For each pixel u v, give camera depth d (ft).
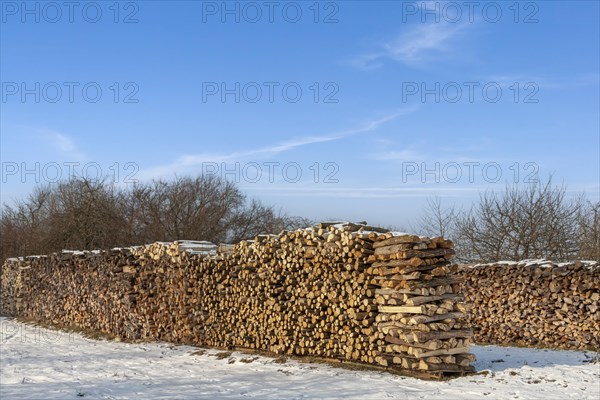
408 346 36.04
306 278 43.32
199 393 35.27
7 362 51.49
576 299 54.39
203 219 142.41
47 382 41.39
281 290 45.32
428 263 36.37
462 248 101.19
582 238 91.76
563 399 30.01
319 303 41.68
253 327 47.75
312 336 42.63
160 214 142.72
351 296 39.40
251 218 153.79
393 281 36.86
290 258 44.37
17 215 186.29
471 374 36.09
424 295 35.91
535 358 44.91
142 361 49.52
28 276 91.50
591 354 47.70
